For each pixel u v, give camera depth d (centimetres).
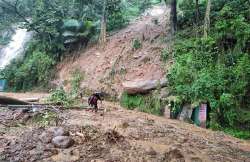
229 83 1659
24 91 2972
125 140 1112
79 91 2411
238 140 1402
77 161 889
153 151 1009
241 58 1700
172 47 2169
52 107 1573
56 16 3050
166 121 1625
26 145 991
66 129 1183
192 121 1683
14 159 877
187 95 1731
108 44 2739
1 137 1070
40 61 2988
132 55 2414
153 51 2298
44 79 2922
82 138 1075
